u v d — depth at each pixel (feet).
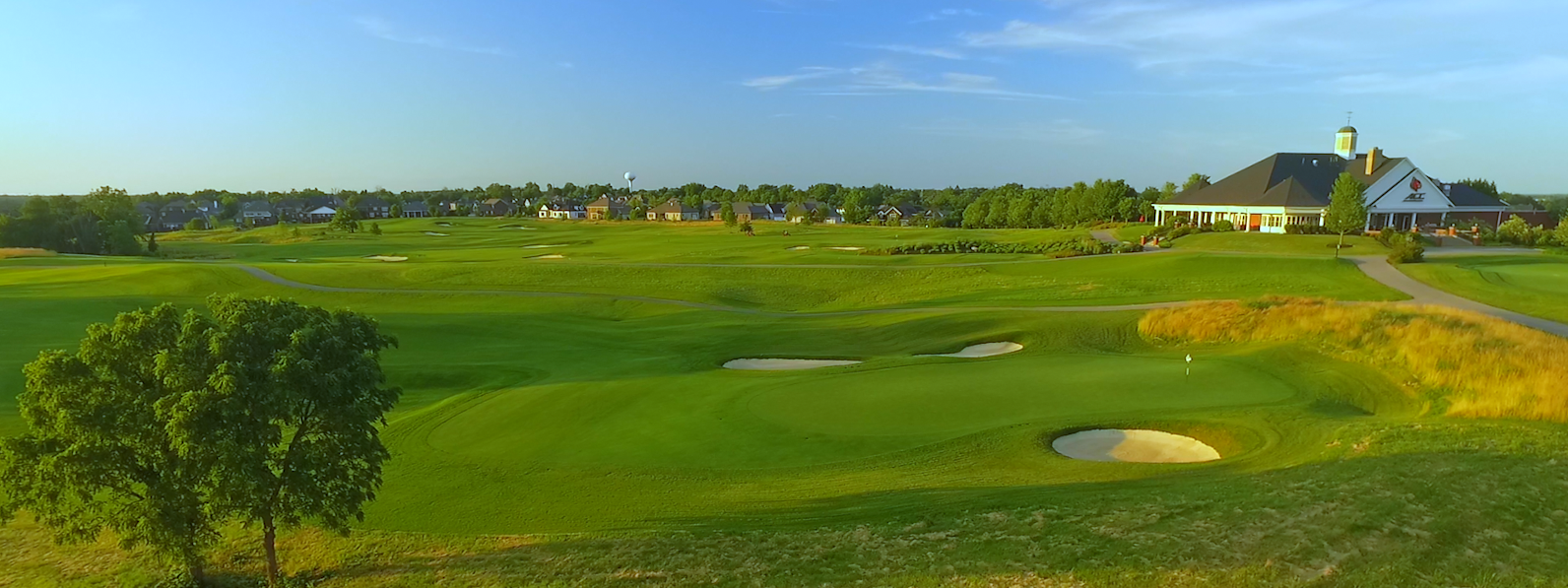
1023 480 56.18
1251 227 292.81
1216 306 119.44
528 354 123.34
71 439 45.55
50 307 152.05
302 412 47.65
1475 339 87.30
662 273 208.33
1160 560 38.52
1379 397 78.64
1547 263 183.01
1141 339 116.67
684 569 43.91
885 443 66.49
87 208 377.30
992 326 132.57
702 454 65.92
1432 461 50.08
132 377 45.98
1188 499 47.19
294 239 387.55
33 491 46.42
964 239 292.61
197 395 43.14
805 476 59.77
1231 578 35.94
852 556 43.39
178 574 50.98
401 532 53.52
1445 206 295.28
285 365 44.65
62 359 45.14
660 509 54.34
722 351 123.85
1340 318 102.06
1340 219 241.35
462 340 136.46
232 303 46.98
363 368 49.01
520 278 204.64
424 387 104.47
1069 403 76.18
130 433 45.27
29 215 338.54
